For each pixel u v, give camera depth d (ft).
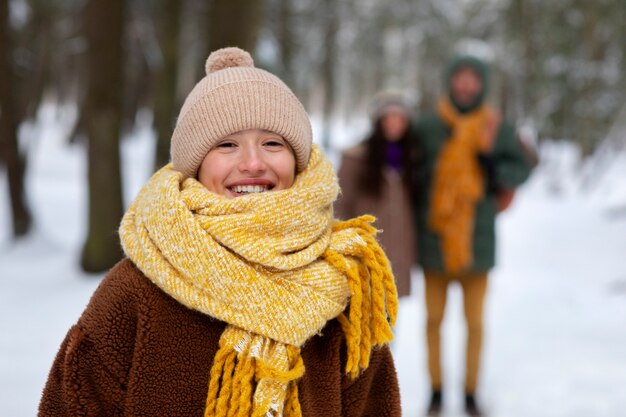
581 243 28.63
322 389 4.39
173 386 3.95
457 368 13.79
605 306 18.97
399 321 17.29
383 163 10.72
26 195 25.41
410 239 10.91
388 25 91.97
